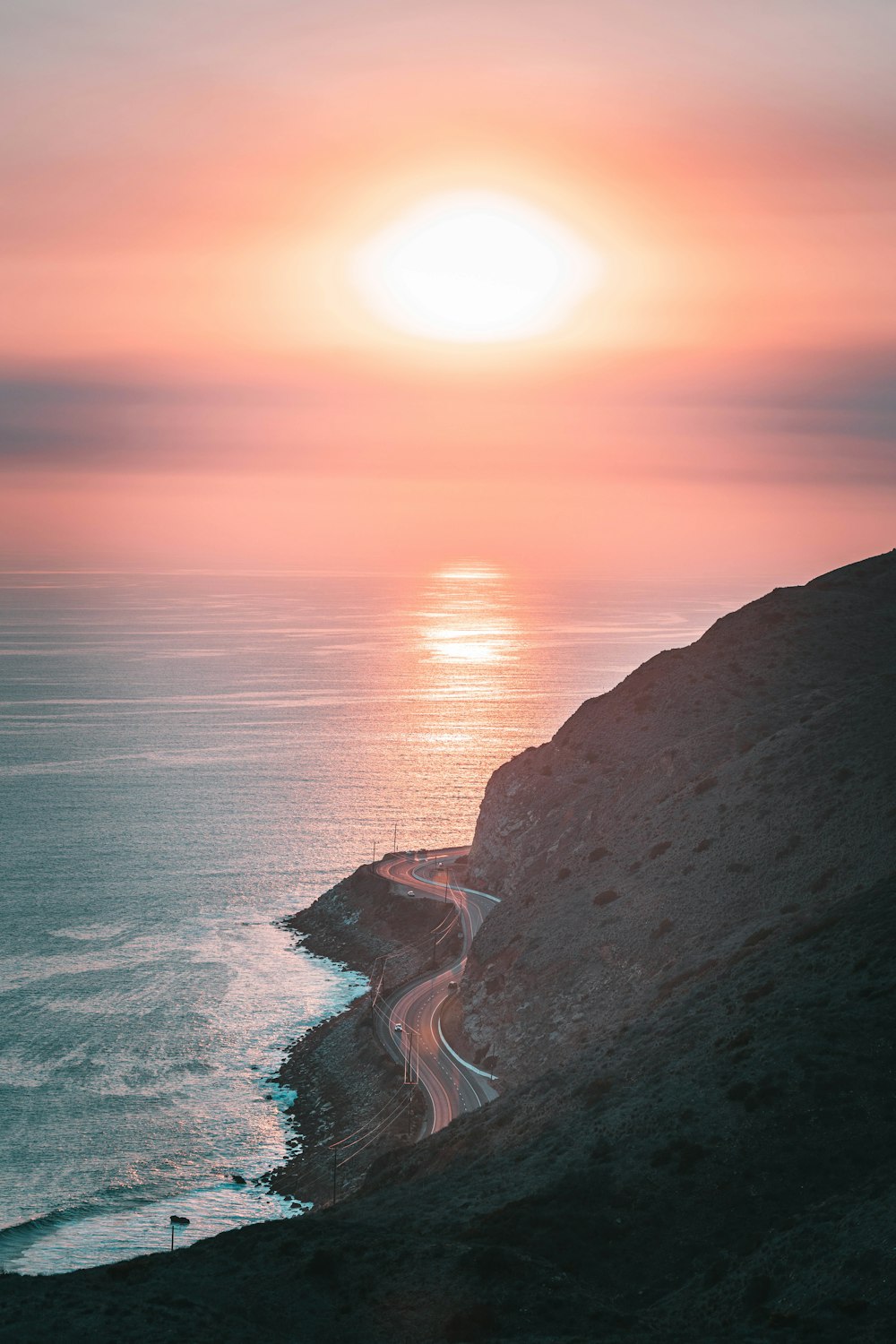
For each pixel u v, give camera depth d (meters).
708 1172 52.50
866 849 87.75
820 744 107.69
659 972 90.31
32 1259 84.25
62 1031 123.81
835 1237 43.78
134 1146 101.38
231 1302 46.91
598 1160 56.22
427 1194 59.84
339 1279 48.16
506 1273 46.91
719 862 99.06
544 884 119.56
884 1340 37.03
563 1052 90.31
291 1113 106.94
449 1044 107.75
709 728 132.38
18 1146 101.12
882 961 65.44
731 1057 60.94
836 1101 54.72
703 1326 42.12
